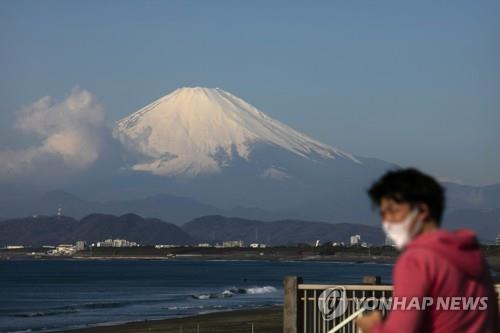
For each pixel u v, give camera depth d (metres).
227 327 41.38
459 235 4.09
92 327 46.62
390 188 4.13
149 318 56.53
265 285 131.25
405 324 3.96
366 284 13.44
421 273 3.98
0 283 141.00
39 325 52.31
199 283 140.62
